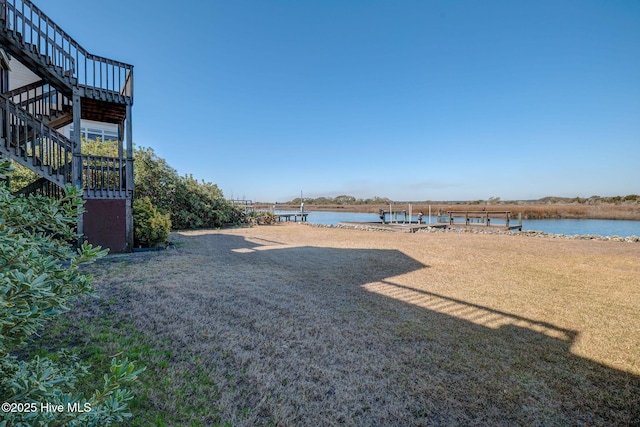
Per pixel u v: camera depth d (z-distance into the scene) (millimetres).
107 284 4352
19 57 5742
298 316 3355
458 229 14477
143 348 2551
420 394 2021
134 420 1703
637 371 2309
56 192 7031
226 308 3549
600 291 4348
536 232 12398
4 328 1135
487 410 1872
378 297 4062
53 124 7973
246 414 1800
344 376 2221
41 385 1122
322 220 24328
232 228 14797
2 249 1227
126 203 7027
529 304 3797
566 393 2041
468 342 2775
